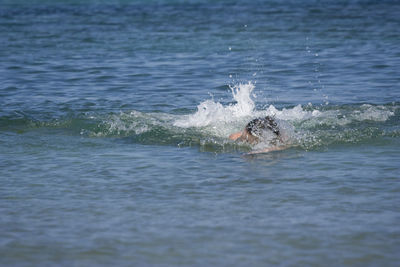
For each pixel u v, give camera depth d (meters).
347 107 45.22
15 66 66.31
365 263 19.59
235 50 76.25
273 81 57.59
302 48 77.31
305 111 44.31
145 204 25.30
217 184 27.86
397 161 30.94
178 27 102.94
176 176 29.28
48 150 34.97
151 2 158.75
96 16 125.06
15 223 23.38
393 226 22.41
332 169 29.88
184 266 19.55
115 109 46.06
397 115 41.97
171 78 59.34
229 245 21.05
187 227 22.69
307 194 26.16
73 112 44.81
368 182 27.58
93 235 22.09
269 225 22.73
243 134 36.25
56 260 20.14
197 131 38.94
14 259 20.23
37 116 43.47
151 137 37.72
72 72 62.75
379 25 100.69
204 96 51.34
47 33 96.38
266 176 28.98
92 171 30.36
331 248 20.67
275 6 142.38
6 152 34.47
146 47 79.75
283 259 19.92
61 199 26.12
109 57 72.12
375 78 57.34
